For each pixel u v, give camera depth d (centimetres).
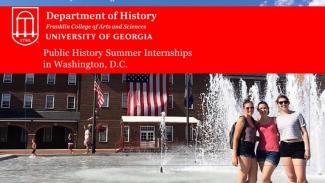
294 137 781
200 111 4912
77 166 1998
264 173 773
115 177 1407
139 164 2136
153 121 4659
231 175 1456
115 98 4862
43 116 4819
